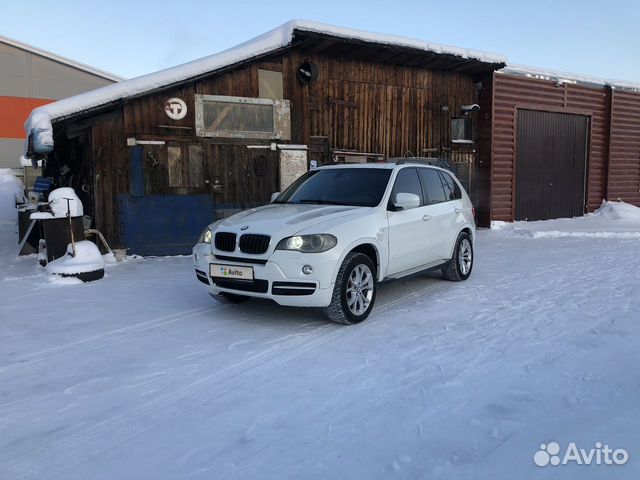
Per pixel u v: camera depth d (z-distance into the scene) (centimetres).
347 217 525
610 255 929
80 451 287
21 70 2509
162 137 971
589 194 1650
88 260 745
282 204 609
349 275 504
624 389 352
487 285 695
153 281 741
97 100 881
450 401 339
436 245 655
